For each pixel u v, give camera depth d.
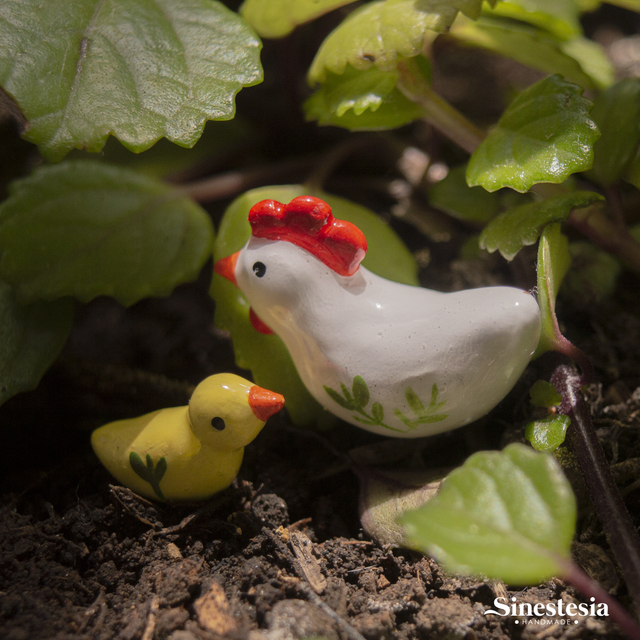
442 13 0.12
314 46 0.22
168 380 0.15
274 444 0.14
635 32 0.25
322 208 0.11
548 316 0.11
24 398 0.15
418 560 0.11
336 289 0.11
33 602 0.11
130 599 0.11
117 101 0.12
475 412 0.11
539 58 0.14
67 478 0.13
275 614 0.10
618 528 0.10
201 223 0.15
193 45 0.12
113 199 0.15
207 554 0.12
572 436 0.11
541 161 0.12
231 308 0.13
